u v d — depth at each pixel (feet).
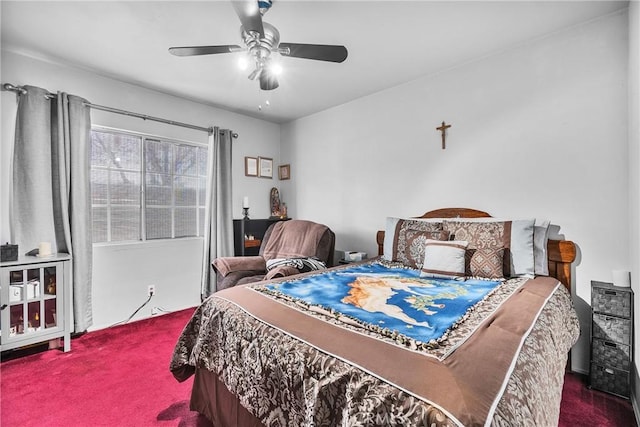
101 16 6.63
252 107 12.49
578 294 7.02
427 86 9.61
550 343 3.94
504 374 2.85
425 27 7.03
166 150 11.38
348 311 4.44
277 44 6.19
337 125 12.32
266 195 14.25
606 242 6.69
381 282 6.24
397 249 8.61
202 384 5.39
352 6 6.27
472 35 7.38
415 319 4.12
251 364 4.10
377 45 7.79
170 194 11.49
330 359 3.27
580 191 7.00
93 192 9.71
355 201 11.75
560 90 7.25
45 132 8.31
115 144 10.16
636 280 5.73
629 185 6.34
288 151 14.40
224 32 7.23
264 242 11.97
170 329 9.55
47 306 7.99
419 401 2.53
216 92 10.89
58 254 8.41
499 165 8.21
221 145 12.36
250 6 4.73
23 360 7.51
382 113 10.81
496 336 3.57
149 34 7.31
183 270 11.64
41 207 8.22
